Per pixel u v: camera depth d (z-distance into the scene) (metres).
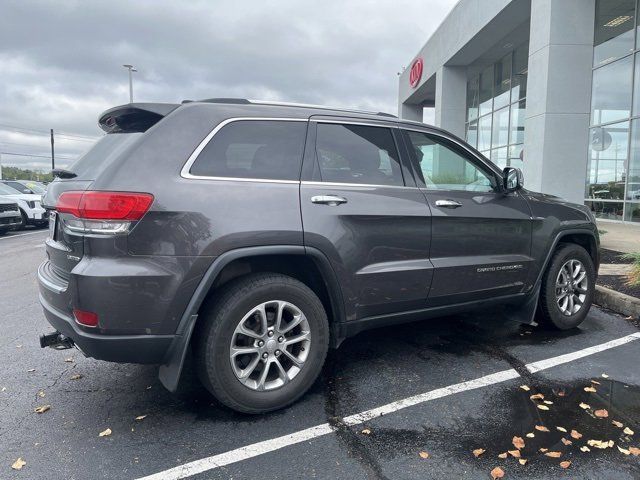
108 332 2.69
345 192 3.32
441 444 2.77
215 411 3.19
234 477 2.49
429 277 3.67
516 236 4.21
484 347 4.30
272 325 3.11
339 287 3.28
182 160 2.88
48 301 3.07
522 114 17.69
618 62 13.52
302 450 2.73
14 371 3.88
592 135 14.77
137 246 2.69
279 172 3.15
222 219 2.86
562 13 10.99
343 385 3.55
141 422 3.05
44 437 2.88
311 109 3.45
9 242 12.60
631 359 3.99
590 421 3.01
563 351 4.19
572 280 4.70
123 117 3.27
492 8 14.33
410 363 3.95
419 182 3.74
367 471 2.53
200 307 2.97
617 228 12.16
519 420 3.03
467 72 21.12
